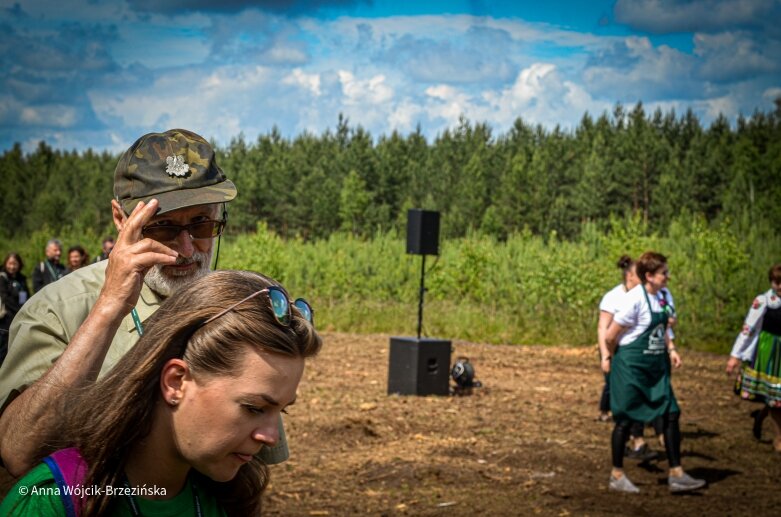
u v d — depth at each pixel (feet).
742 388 31.24
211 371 4.75
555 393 41.19
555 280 70.33
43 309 7.54
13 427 5.84
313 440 29.60
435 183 255.70
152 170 7.90
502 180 239.09
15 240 130.11
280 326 4.78
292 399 4.91
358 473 25.54
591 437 31.53
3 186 241.55
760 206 151.43
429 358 39.32
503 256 85.35
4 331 8.07
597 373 48.52
